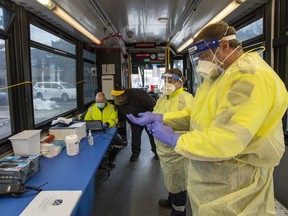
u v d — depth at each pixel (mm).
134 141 3945
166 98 2371
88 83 4766
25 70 2389
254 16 2613
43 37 2904
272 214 1163
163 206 2547
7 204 1287
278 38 2221
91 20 3242
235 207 1067
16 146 1910
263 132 971
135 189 2939
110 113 3480
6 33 2176
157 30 4539
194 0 2756
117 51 4930
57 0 2260
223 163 1047
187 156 1002
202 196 1160
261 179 1070
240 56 1082
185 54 5934
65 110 3789
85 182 1567
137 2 2914
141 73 6199
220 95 1023
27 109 2424
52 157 2068
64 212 1188
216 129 939
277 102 942
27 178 1588
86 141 2611
